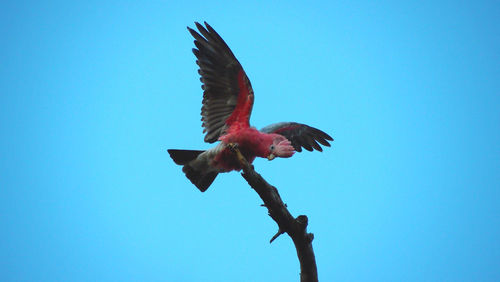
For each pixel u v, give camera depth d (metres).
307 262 10.05
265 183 9.39
